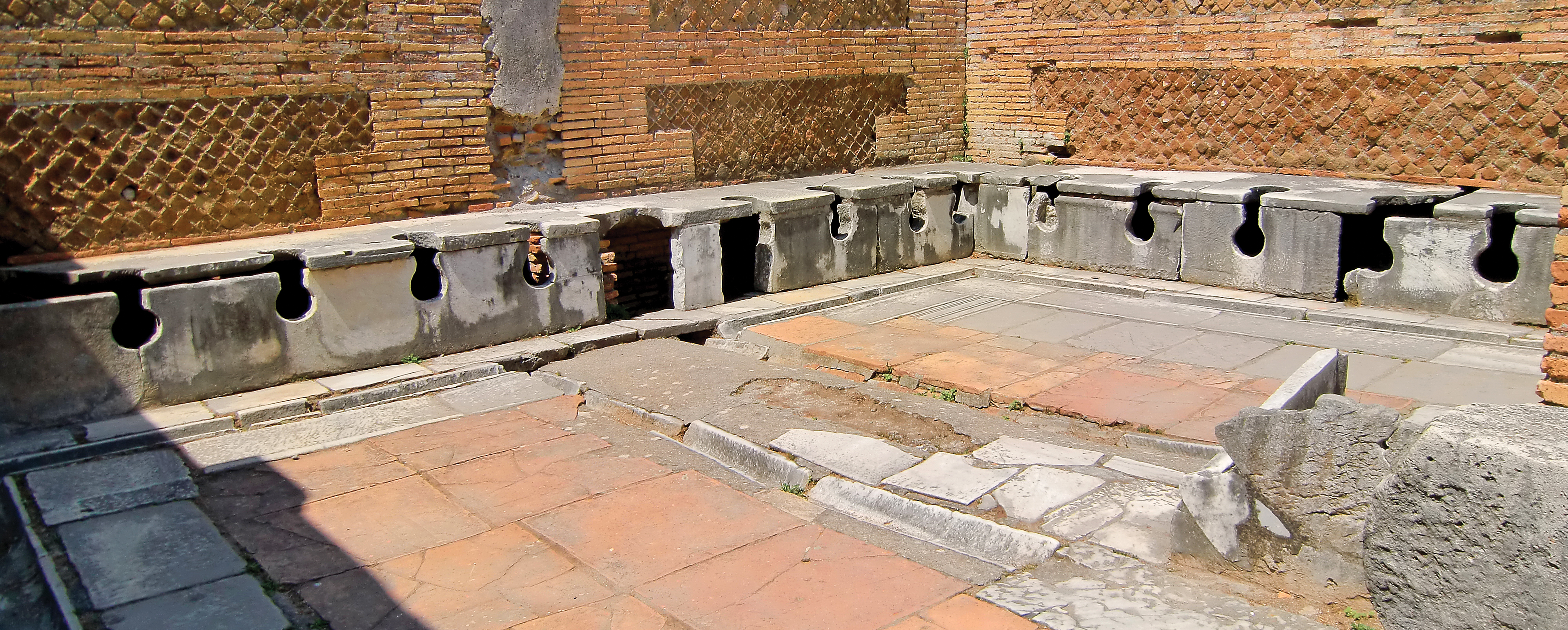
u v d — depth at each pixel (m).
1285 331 7.16
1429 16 7.99
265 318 6.03
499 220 7.39
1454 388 5.88
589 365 6.65
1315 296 7.66
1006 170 10.14
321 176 7.22
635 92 8.73
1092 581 3.85
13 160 6.02
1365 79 8.41
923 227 9.52
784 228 8.38
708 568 4.07
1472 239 6.90
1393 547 3.26
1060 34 10.29
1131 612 3.62
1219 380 6.13
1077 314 7.85
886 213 9.12
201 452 5.28
